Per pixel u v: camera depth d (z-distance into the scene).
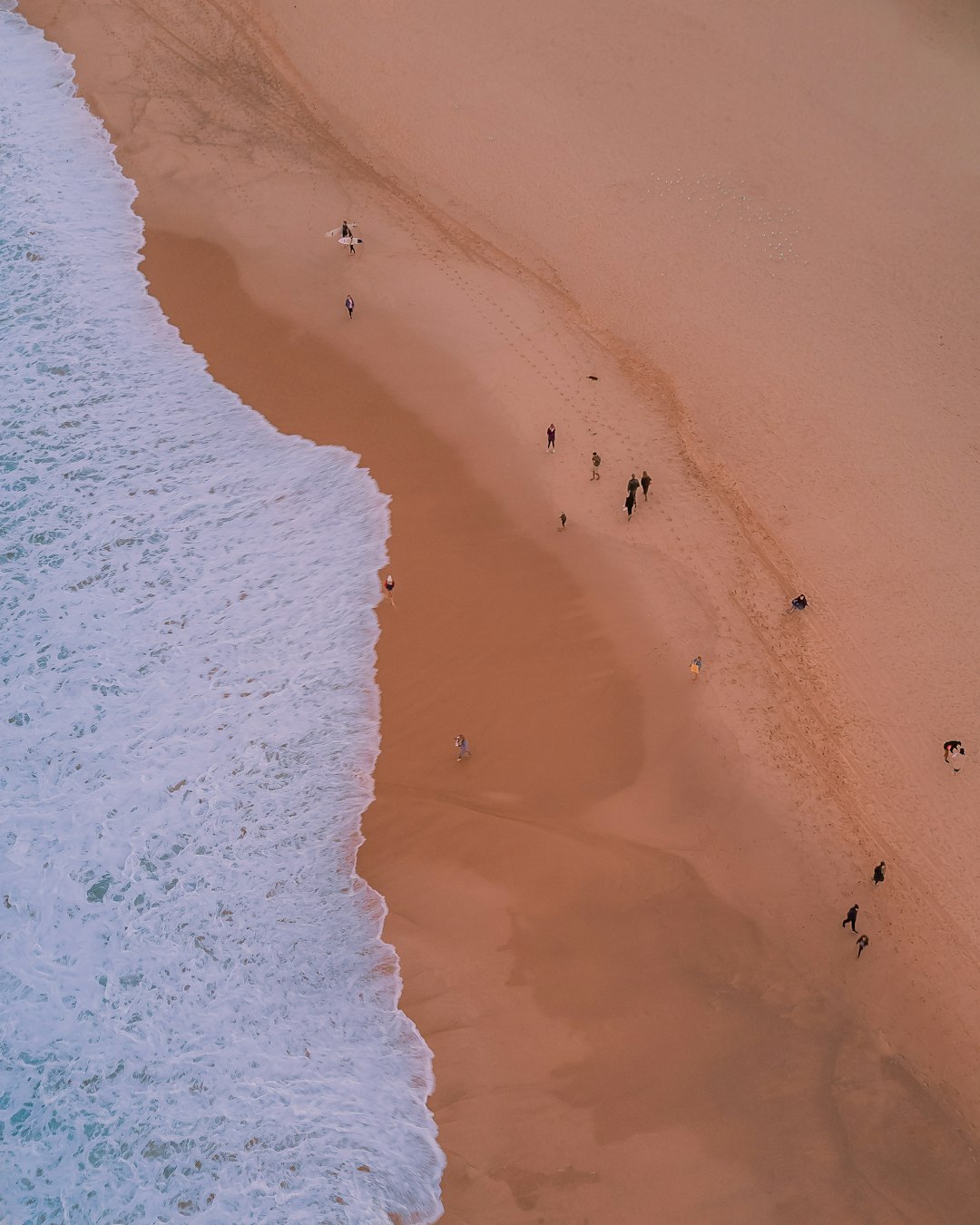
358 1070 29.42
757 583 39.09
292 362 48.78
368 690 37.25
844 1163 27.30
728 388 46.22
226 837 34.34
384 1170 27.72
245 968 31.58
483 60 65.00
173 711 37.50
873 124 59.38
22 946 32.44
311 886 33.00
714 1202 26.77
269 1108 29.02
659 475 42.78
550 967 30.50
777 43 64.75
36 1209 27.80
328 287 52.09
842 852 32.44
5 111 63.62
